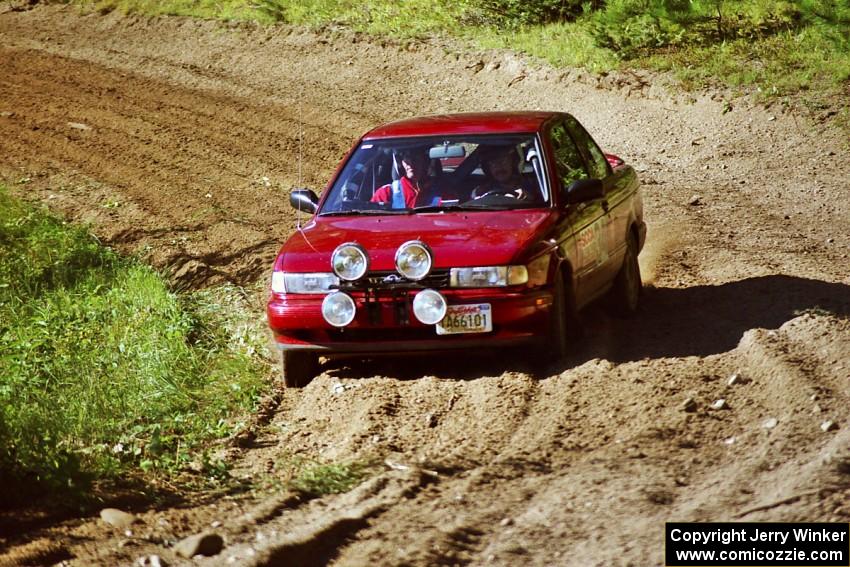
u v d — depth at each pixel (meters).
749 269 19.23
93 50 48.38
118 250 23.14
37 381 15.09
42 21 54.06
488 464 11.29
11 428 12.44
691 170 30.52
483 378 14.05
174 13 52.47
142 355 15.98
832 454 10.41
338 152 32.59
